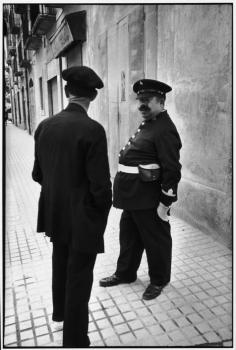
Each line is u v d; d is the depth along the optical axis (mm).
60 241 1967
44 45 13625
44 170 1992
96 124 1848
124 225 2686
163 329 2232
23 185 6598
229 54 3119
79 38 7836
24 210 4973
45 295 2674
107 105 6547
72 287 1958
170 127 2342
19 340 2176
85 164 1840
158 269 2553
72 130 1830
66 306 1988
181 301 2523
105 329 2240
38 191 6133
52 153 1908
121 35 5578
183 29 3836
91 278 2012
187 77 3836
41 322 2354
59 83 11180
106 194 1859
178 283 2760
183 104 3967
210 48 3389
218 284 2730
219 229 3465
